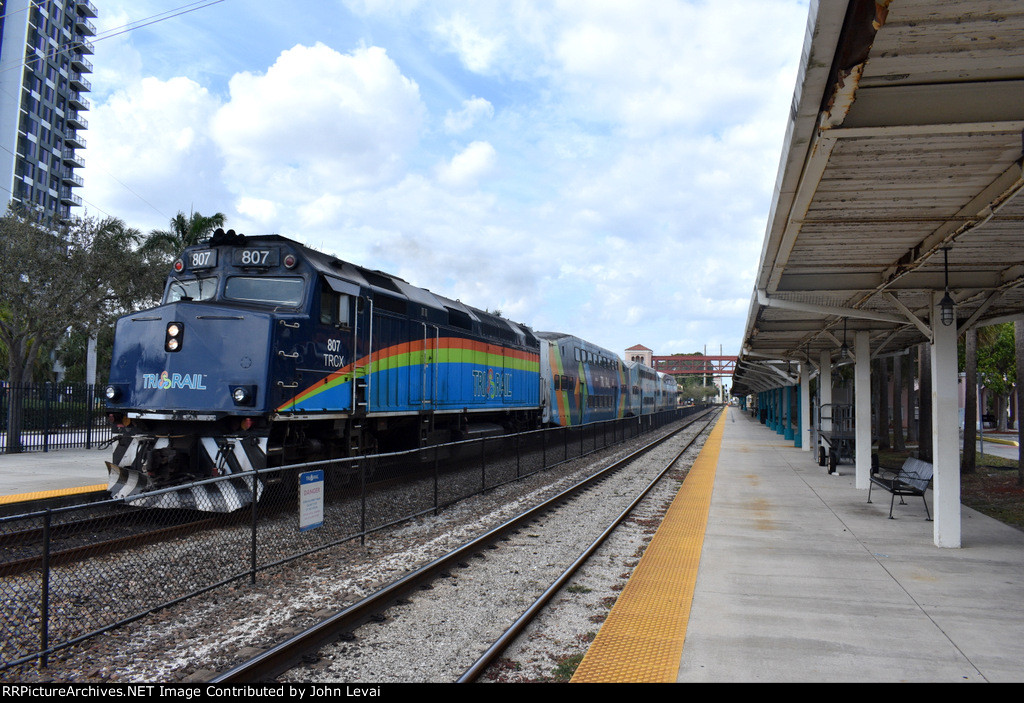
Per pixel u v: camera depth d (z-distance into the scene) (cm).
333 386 1050
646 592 631
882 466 1880
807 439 2342
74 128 6831
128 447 943
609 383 3303
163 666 461
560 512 1098
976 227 620
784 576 686
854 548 813
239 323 918
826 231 693
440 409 1458
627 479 1543
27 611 496
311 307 999
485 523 984
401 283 1362
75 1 6644
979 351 3753
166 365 936
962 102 442
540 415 2225
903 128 441
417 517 1007
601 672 449
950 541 818
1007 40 382
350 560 758
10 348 2039
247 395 887
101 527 791
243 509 790
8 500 998
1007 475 1708
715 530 921
